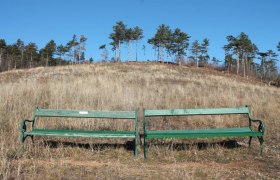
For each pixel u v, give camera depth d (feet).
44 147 16.39
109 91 29.17
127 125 20.30
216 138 18.40
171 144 17.38
